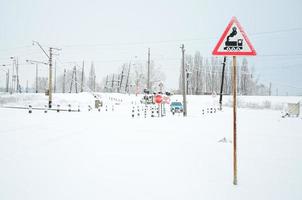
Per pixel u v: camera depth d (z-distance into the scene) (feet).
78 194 17.01
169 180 20.10
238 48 20.45
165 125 62.49
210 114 116.57
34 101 183.32
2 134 42.78
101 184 18.97
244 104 198.18
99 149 31.58
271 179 20.74
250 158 27.94
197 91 304.91
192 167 23.94
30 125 56.03
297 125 68.54
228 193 17.62
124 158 27.04
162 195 17.06
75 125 58.03
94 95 220.43
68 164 24.39
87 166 23.77
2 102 178.40
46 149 31.09
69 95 216.33
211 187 18.72
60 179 19.98
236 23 20.48
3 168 22.72
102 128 53.62
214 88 302.86
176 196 16.93
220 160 26.89
